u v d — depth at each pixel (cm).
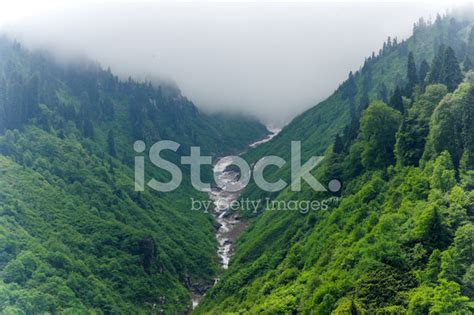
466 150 12850
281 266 17262
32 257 19812
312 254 15362
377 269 10994
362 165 18562
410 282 10425
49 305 18225
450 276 9738
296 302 13062
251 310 14788
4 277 18812
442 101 14075
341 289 11344
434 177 12394
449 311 8975
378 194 15325
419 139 15350
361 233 13488
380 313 9994
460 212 10919
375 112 17700
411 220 11844
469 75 16112
